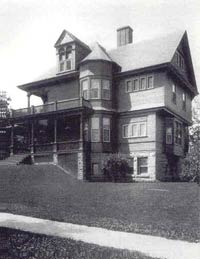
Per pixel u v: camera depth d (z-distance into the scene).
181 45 31.45
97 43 31.36
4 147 34.97
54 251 8.77
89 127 28.94
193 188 19.64
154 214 13.34
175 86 30.23
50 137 32.97
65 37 31.94
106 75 29.41
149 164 27.50
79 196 18.05
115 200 16.58
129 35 33.28
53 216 13.31
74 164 27.11
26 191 19.78
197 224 11.46
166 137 29.14
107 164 26.11
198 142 15.81
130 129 28.86
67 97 31.97
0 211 14.62
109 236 10.18
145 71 28.23
